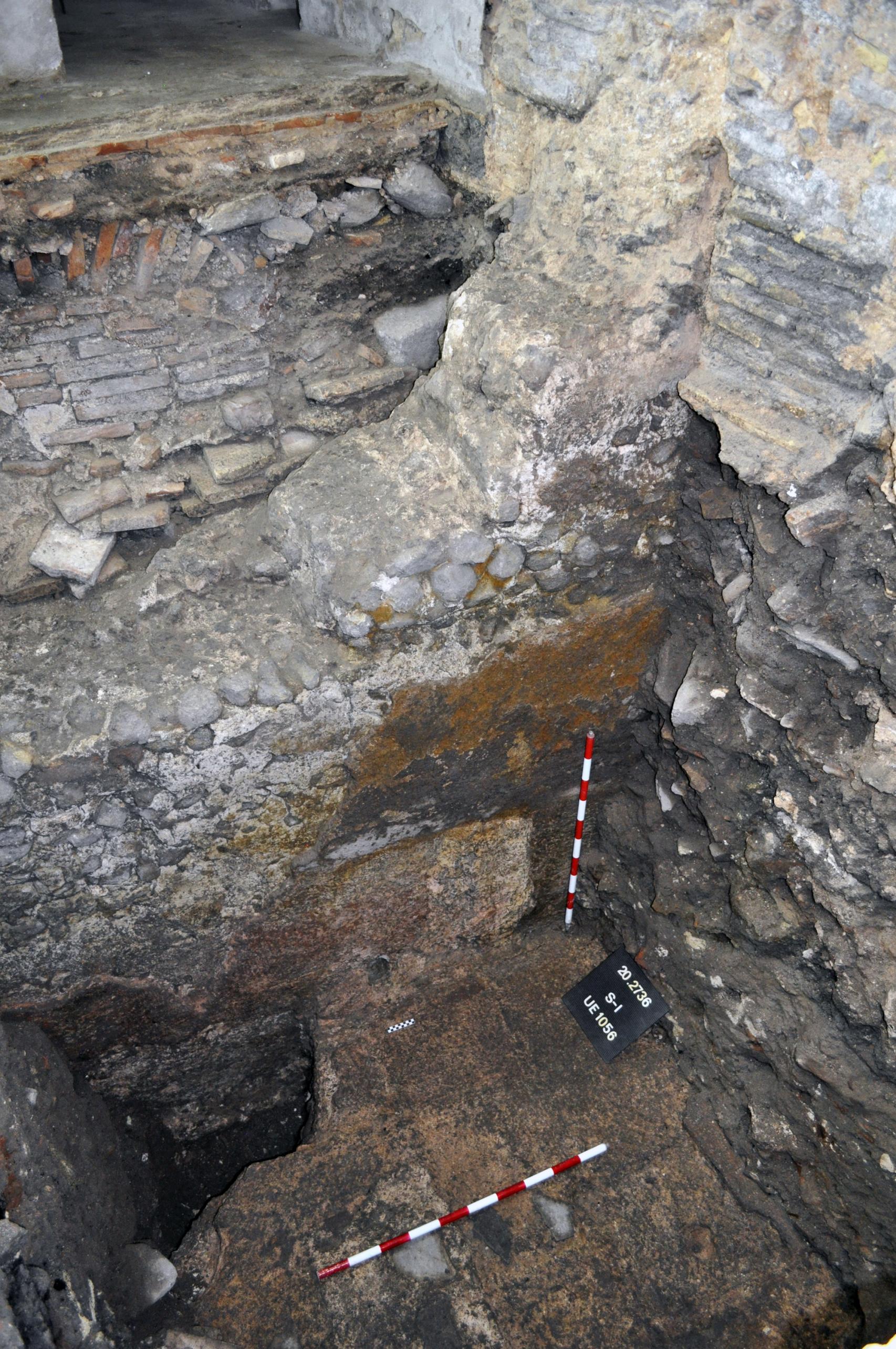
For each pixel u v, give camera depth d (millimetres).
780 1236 2871
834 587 2324
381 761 2816
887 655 2260
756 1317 2709
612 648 2969
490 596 2672
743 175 2143
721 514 2625
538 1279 2762
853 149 1923
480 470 2518
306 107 2861
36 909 2629
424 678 2719
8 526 2865
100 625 2727
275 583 2799
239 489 3051
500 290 2545
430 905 3254
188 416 3047
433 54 3051
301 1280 2744
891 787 2299
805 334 2189
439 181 3125
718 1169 2986
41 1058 2791
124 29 3820
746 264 2240
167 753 2514
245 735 2570
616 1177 2973
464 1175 2959
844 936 2564
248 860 2826
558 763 3191
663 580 2922
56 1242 2357
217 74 3170
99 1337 2281
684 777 3051
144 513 2941
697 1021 3166
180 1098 3396
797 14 1894
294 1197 2906
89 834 2557
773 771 2652
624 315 2412
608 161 2410
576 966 3500
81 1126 2895
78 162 2557
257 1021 3287
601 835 3490
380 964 3369
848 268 2037
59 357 2791
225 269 2879
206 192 2746
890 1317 2609
